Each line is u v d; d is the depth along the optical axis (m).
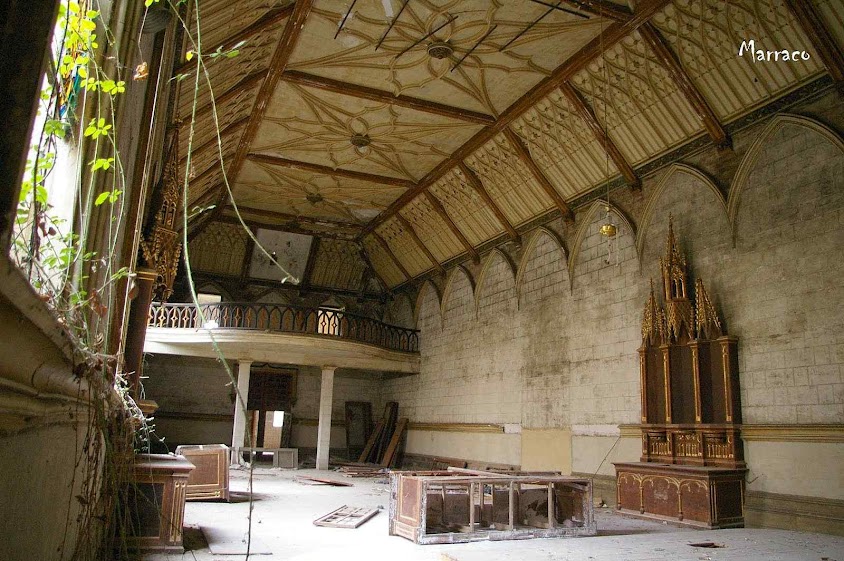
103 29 3.09
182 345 19.39
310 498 12.95
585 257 15.25
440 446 20.97
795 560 7.07
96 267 3.21
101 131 2.82
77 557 3.08
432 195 19.88
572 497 9.35
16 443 1.75
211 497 11.59
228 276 24.66
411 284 24.42
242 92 13.44
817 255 10.07
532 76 13.50
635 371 13.28
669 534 9.12
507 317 18.14
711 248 11.95
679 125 12.58
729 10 10.50
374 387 26.34
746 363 10.94
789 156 10.73
